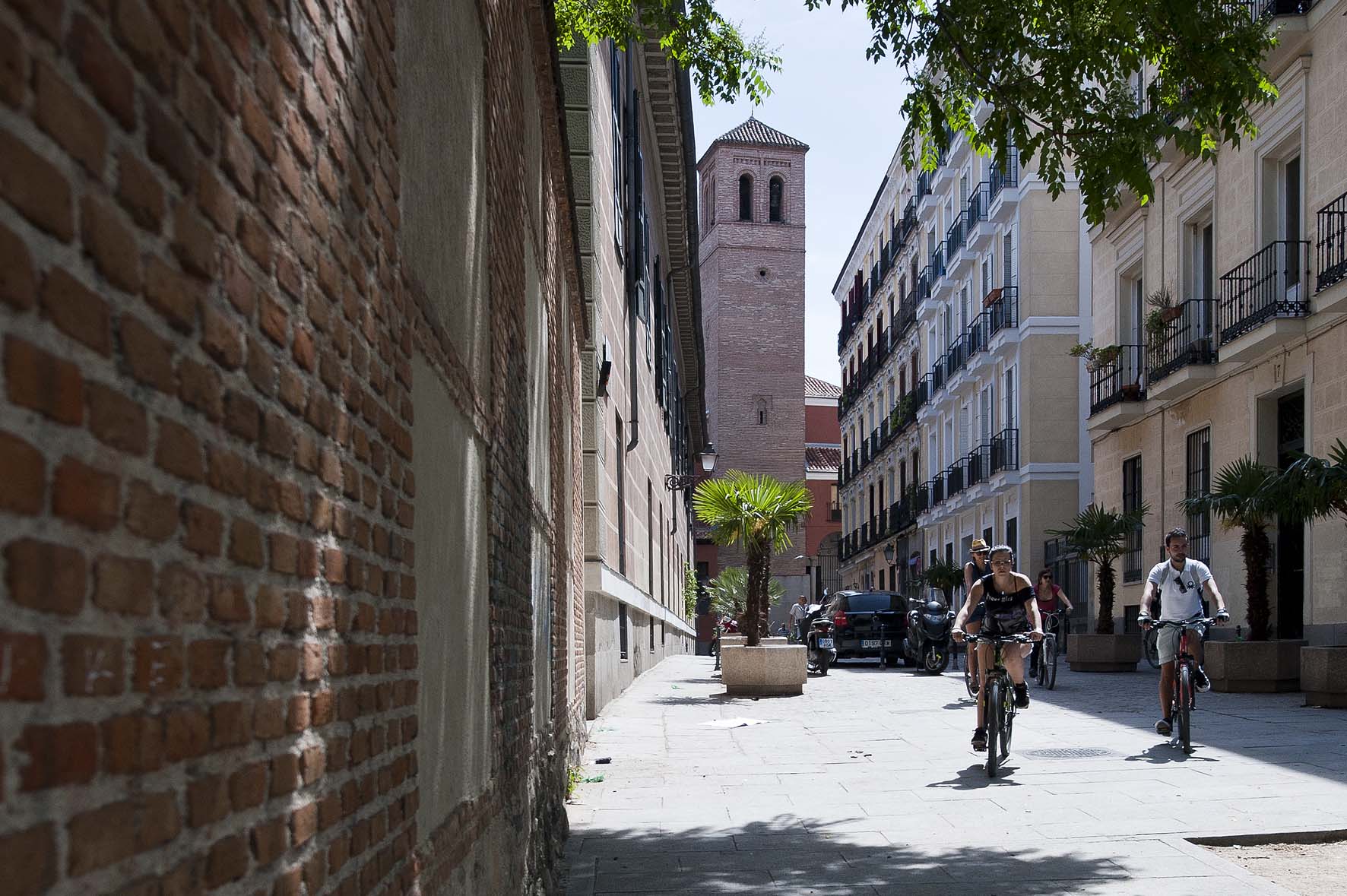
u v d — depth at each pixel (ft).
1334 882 19.10
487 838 13.80
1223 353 61.82
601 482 44.78
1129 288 81.20
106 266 4.02
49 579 3.60
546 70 23.06
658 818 25.98
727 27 31.71
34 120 3.56
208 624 4.93
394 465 8.91
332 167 7.17
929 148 27.43
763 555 63.57
